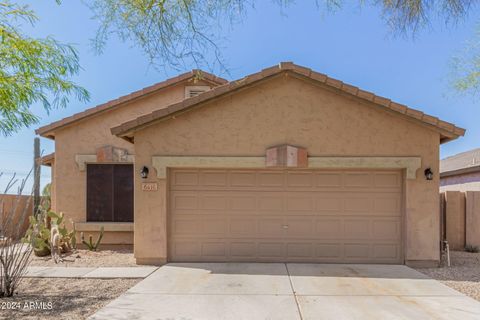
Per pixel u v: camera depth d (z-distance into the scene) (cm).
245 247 1088
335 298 751
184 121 1080
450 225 1373
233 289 814
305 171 1093
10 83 682
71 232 1318
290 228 1088
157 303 724
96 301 742
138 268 1014
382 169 1076
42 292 805
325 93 1072
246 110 1076
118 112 1440
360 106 1067
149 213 1069
